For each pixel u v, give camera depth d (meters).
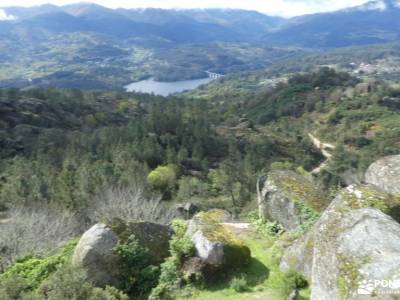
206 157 76.38
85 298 9.21
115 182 42.16
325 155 102.06
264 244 12.64
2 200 38.19
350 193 8.63
